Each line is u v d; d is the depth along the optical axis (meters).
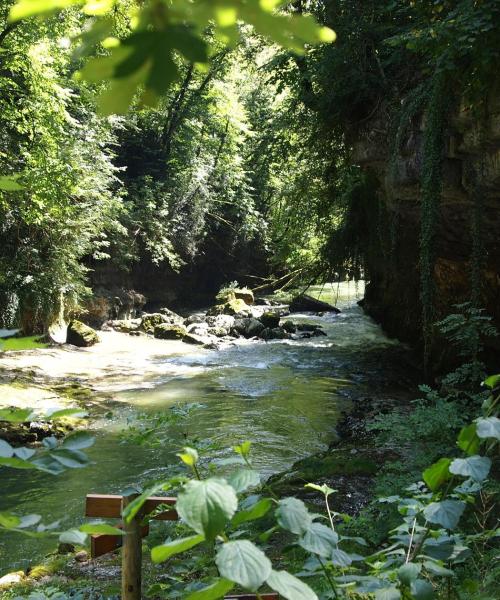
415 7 8.54
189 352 18.30
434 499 1.69
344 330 20.59
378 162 11.09
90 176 19.30
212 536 1.08
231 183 28.45
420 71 9.86
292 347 18.50
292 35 0.53
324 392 13.20
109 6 0.62
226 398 12.75
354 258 16.14
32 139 16.41
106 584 4.72
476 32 6.58
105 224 20.84
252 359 16.92
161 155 26.78
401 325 18.14
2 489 8.11
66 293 19.45
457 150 8.25
